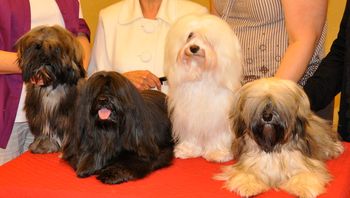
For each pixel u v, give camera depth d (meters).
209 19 2.56
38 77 2.74
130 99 2.35
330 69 2.92
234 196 2.06
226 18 3.05
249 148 2.28
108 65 3.69
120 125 2.36
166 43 2.69
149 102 2.68
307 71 3.05
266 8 2.80
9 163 2.59
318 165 2.23
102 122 2.33
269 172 2.22
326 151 2.46
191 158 2.63
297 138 2.20
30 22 3.34
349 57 2.71
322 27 2.62
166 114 2.77
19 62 2.83
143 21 3.61
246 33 2.95
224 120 2.57
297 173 2.18
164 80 3.28
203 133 2.63
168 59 2.63
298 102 2.15
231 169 2.32
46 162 2.60
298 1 2.50
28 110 2.96
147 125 2.46
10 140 3.46
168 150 2.62
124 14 3.66
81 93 2.42
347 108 2.79
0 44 3.28
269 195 2.04
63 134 2.81
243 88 2.25
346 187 2.16
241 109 2.20
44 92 2.86
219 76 2.52
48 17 3.47
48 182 2.27
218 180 2.26
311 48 2.52
